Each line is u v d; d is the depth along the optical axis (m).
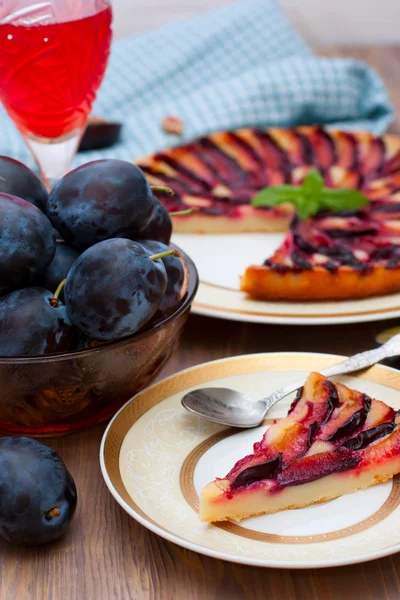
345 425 0.71
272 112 1.46
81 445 0.74
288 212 1.09
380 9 2.37
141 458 0.71
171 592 0.64
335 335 0.87
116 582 0.65
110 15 0.87
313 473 0.69
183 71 1.66
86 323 0.69
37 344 0.69
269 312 0.86
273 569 0.65
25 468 0.66
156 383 0.76
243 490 0.67
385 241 1.01
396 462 0.70
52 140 0.89
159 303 0.70
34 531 0.65
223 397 0.76
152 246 0.73
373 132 1.43
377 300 0.89
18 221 0.69
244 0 1.84
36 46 0.83
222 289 0.91
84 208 0.72
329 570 0.65
